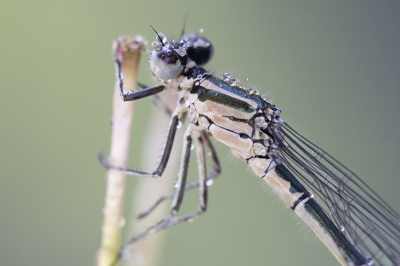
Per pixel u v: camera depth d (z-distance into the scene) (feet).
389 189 0.30
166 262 0.30
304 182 0.26
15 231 0.29
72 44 0.30
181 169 0.27
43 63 0.30
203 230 0.30
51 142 0.30
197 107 0.26
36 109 0.30
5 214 0.29
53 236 0.29
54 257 0.29
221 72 0.26
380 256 0.26
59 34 0.30
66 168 0.30
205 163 0.27
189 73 0.26
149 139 0.27
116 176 0.26
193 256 0.30
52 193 0.30
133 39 0.26
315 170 0.26
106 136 0.30
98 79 0.30
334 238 0.26
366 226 0.26
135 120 0.29
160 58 0.26
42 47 0.30
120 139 0.26
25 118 0.30
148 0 0.30
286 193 0.26
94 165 0.30
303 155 0.26
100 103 0.30
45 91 0.30
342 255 0.26
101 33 0.30
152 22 0.30
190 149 0.27
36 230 0.29
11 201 0.29
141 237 0.27
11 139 0.30
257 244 0.30
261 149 0.26
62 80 0.30
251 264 0.30
